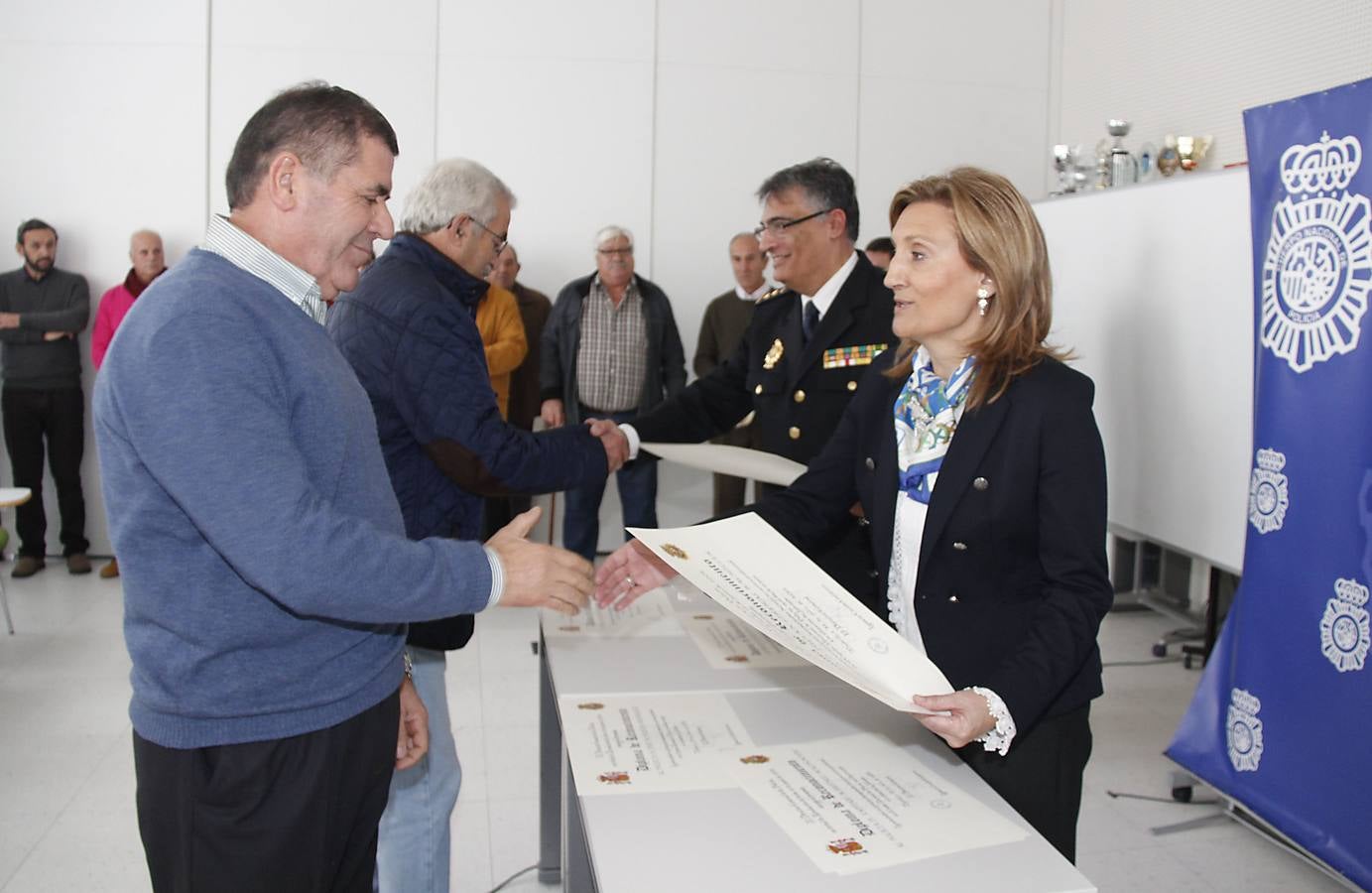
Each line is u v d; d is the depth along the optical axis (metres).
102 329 5.04
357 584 1.11
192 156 5.17
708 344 5.14
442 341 1.72
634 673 1.56
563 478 1.90
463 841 2.57
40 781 2.86
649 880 0.97
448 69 5.27
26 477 5.05
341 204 1.22
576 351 4.88
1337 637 2.00
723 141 5.51
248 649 1.17
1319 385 2.01
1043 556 1.29
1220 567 2.72
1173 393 2.90
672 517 5.70
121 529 1.14
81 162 5.14
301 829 1.20
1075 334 3.37
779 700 1.45
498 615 4.47
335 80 5.21
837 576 1.72
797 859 1.02
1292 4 4.02
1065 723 1.33
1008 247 1.27
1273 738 2.15
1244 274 2.63
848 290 2.11
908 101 5.65
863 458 1.51
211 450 1.06
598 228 5.46
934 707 1.08
